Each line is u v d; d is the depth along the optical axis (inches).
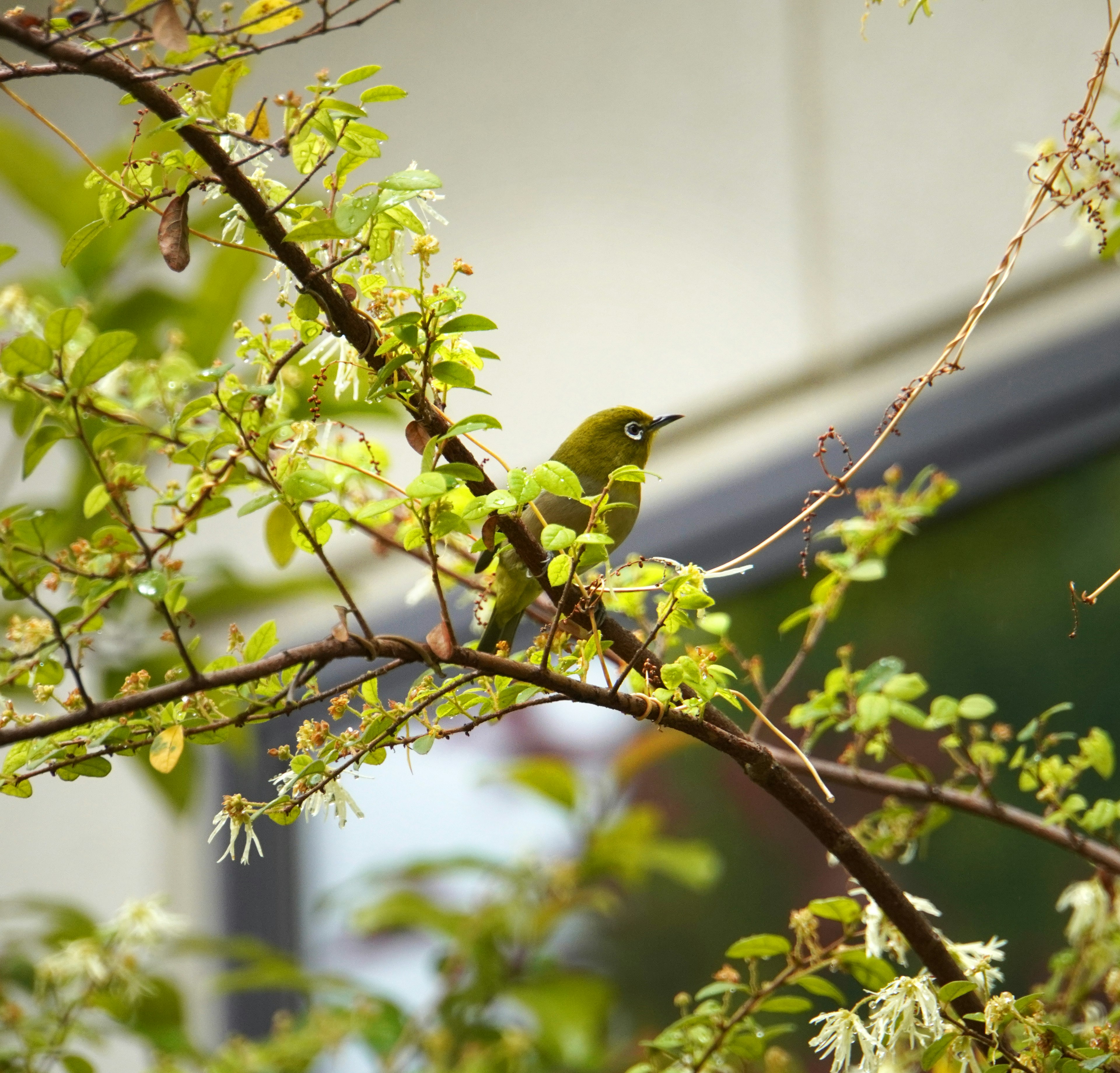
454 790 293.6
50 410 96.9
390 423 156.9
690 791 258.2
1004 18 235.3
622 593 125.1
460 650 86.5
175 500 93.0
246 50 85.5
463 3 316.5
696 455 275.0
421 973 288.7
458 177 312.3
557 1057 207.0
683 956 250.7
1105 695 216.1
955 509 238.2
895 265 247.8
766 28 270.4
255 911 314.8
